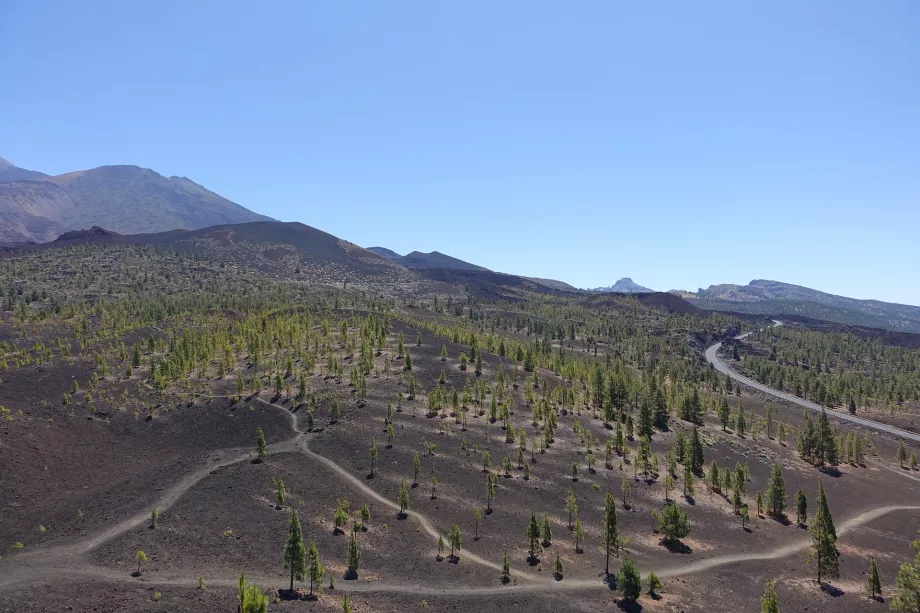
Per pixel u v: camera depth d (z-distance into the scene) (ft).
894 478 416.46
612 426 403.95
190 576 157.17
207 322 553.64
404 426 336.70
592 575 206.49
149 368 402.31
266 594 153.17
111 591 141.49
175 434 307.37
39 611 128.47
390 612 159.94
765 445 458.50
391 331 575.38
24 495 221.66
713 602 199.41
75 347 439.63
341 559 188.96
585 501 282.15
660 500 298.35
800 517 294.66
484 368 484.33
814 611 205.16
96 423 306.76
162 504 205.36
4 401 311.88
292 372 409.90
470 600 175.73
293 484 242.37
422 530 223.51
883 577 243.60
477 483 279.90
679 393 567.18
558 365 545.03
